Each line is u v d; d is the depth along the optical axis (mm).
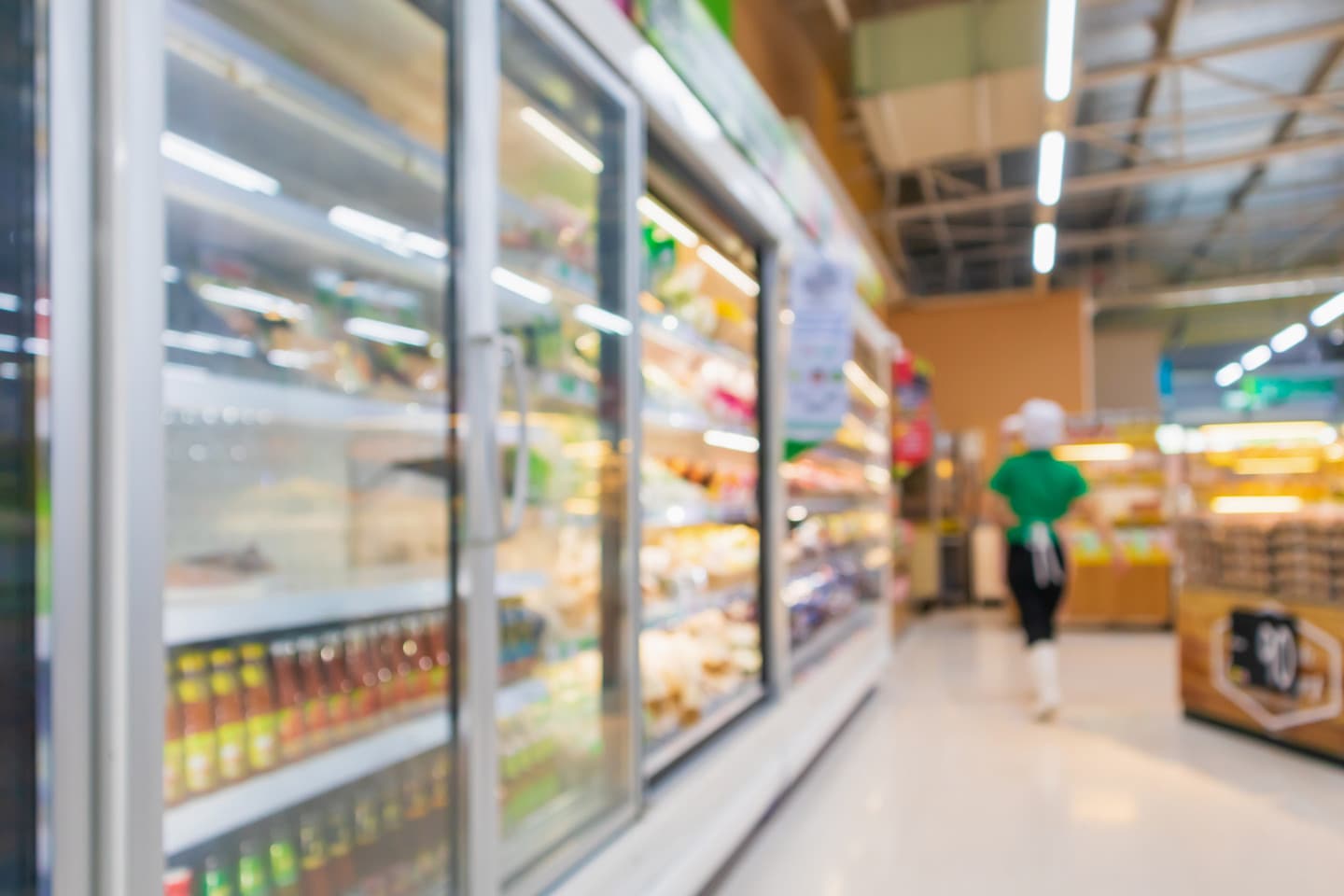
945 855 2775
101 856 929
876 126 7195
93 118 957
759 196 3166
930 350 13312
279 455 1385
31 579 900
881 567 5539
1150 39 7164
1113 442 8117
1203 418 7082
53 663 900
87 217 946
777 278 3422
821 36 7039
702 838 2359
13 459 897
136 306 968
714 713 2713
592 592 2096
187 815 1140
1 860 879
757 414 3371
